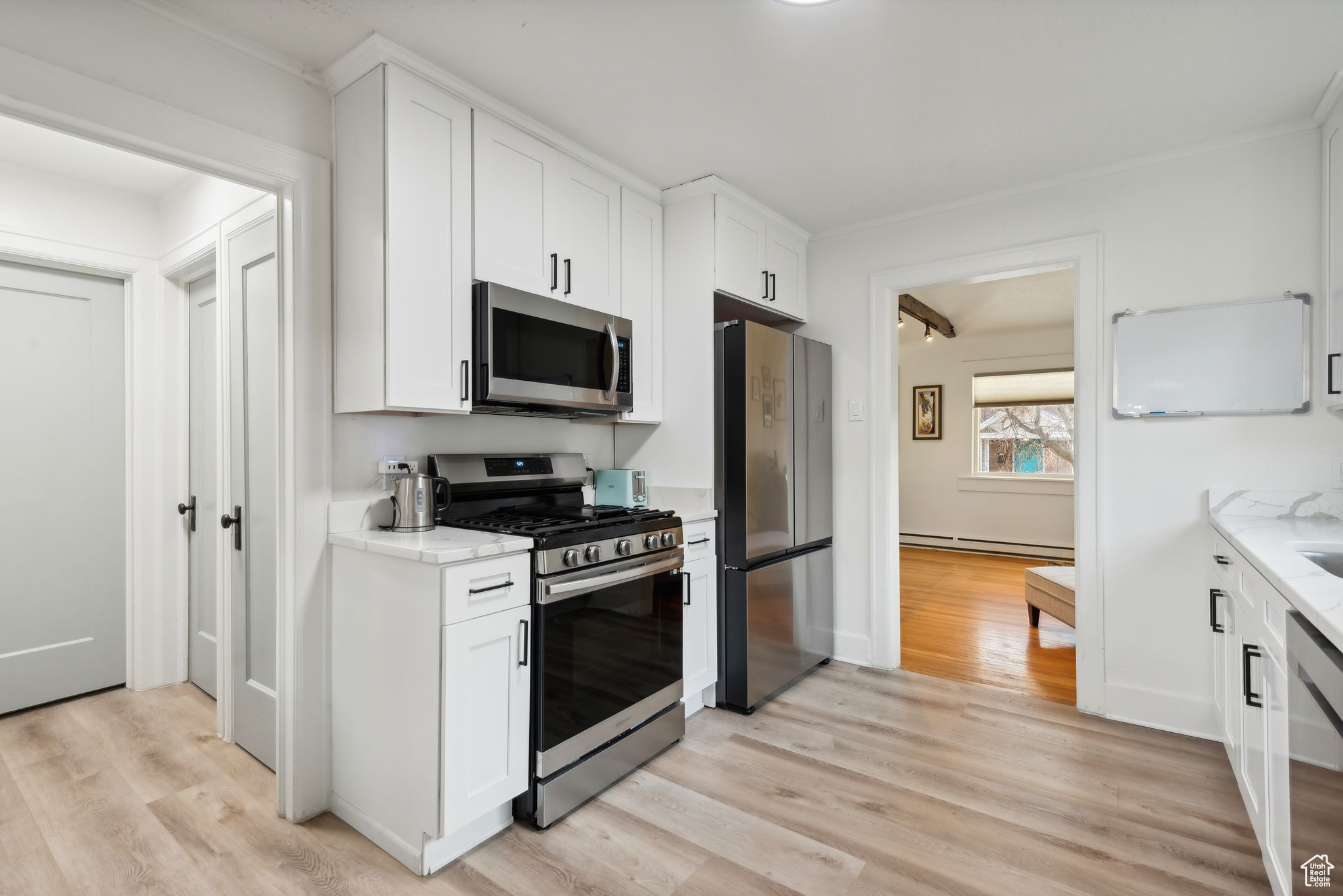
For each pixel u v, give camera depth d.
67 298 2.81
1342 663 1.04
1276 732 1.47
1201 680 2.48
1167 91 2.11
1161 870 1.71
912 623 4.09
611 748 2.14
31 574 2.73
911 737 2.50
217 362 2.66
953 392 6.87
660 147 2.51
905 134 2.40
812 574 3.19
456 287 2.02
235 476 2.42
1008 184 2.83
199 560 2.99
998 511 6.59
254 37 1.81
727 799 2.06
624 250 2.73
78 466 2.85
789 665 2.99
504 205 2.18
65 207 2.71
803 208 3.12
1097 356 2.68
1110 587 2.65
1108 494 2.65
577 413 2.55
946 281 3.08
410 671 1.74
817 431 3.24
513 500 2.53
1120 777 2.18
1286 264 2.36
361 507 2.09
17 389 2.70
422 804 1.70
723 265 2.86
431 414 2.12
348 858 1.78
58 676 2.79
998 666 3.29
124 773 2.23
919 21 1.75
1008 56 1.91
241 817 1.98
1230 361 2.42
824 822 1.93
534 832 1.89
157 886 1.66
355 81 1.94
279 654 1.98
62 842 1.84
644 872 1.71
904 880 1.67
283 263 1.95
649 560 2.29
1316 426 2.31
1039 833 1.87
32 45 1.47
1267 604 1.56
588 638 2.05
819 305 3.46
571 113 2.25
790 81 2.05
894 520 3.29
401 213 1.87
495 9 1.70
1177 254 2.54
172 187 2.82
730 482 2.78
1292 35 1.80
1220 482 2.45
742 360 2.75
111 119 1.58
